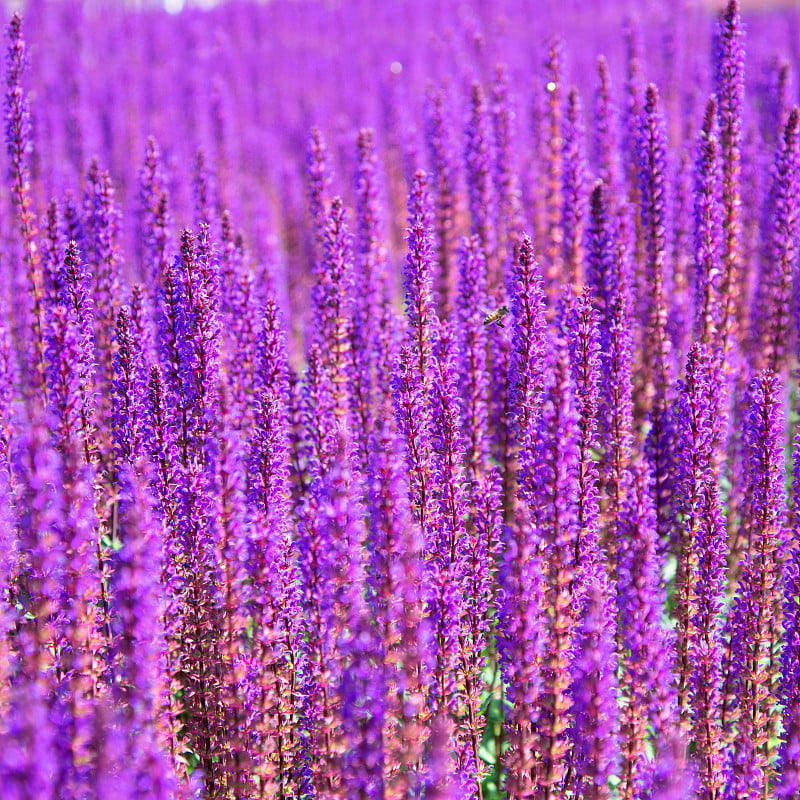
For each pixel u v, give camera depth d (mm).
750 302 14398
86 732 6176
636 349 12492
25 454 6977
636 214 13422
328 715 7059
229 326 10492
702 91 20141
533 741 7363
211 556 7746
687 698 8055
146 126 23156
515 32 32688
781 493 8211
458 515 7871
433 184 13914
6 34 12188
